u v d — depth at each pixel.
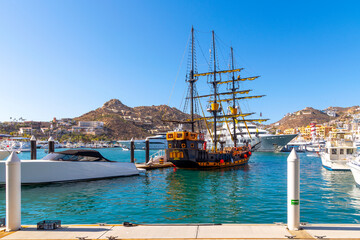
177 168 40.53
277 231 7.11
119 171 28.69
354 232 6.94
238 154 47.78
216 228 7.45
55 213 14.34
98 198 18.42
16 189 7.50
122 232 7.17
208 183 25.97
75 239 6.62
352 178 28.77
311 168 40.84
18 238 6.71
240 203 16.81
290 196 7.32
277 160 62.28
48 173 23.58
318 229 7.23
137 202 17.23
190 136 38.12
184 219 13.27
